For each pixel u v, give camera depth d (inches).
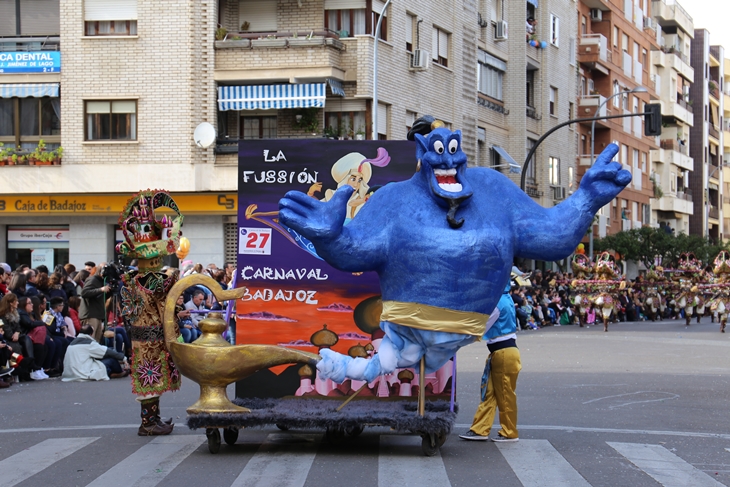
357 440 358.0
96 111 1138.0
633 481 293.6
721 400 490.0
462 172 311.0
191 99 1121.4
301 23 1182.3
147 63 1127.6
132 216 364.5
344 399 354.0
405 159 353.4
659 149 2802.7
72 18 1136.8
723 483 293.9
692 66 3378.4
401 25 1256.2
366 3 1181.1
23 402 493.0
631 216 2503.7
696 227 3341.5
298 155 357.4
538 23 1828.2
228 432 344.2
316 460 319.6
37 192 1137.4
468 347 866.1
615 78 2347.4
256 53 1125.7
